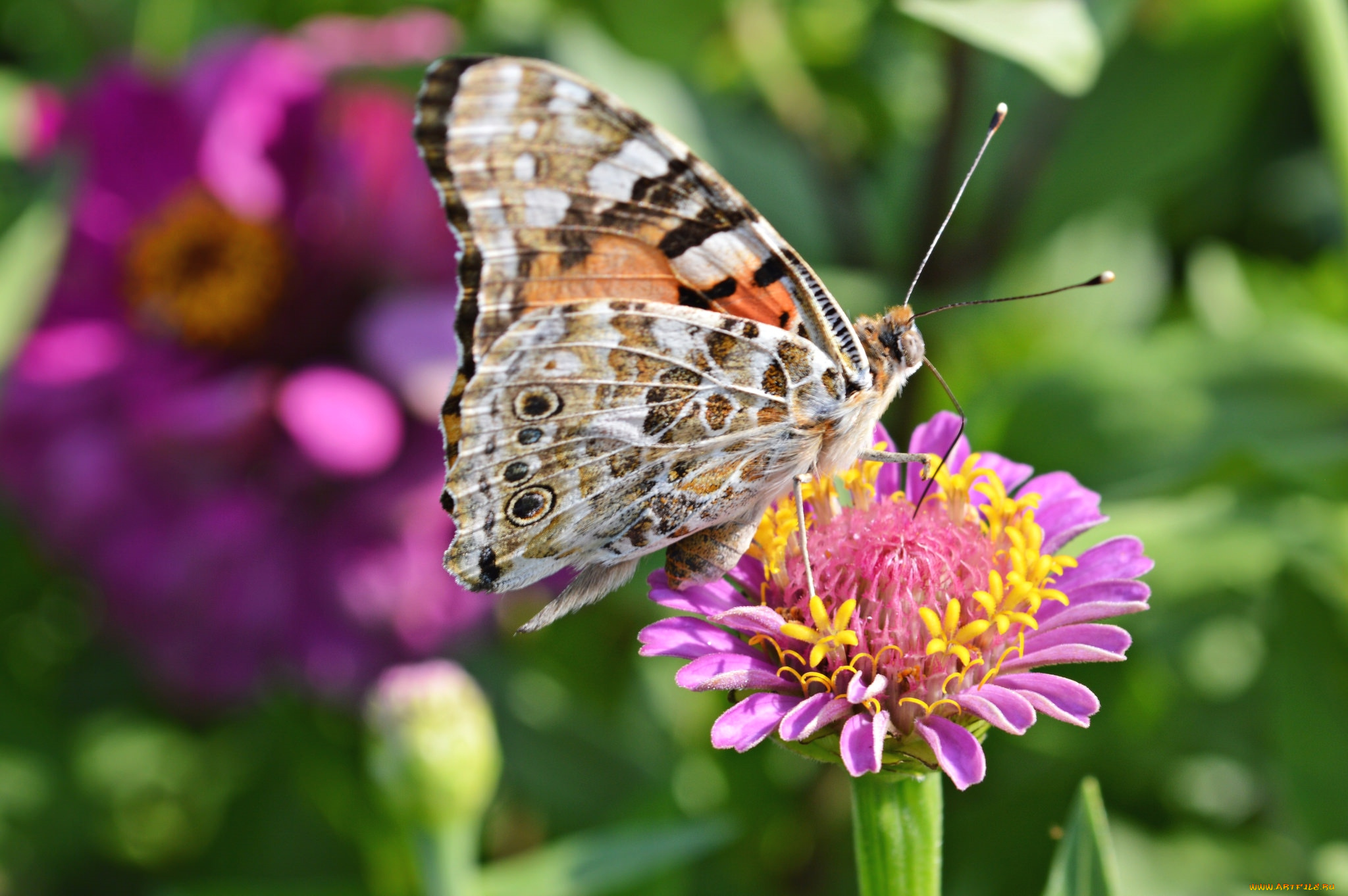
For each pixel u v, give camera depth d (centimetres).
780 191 27
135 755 27
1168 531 24
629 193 21
